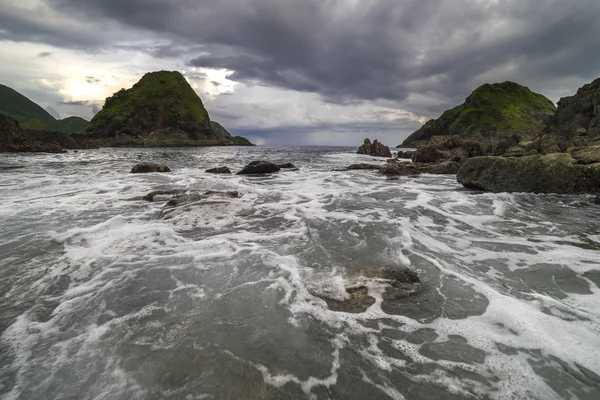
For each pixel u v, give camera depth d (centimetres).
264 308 369
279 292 407
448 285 436
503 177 1295
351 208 938
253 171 2022
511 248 595
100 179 1527
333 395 248
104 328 328
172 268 477
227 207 859
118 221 733
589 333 322
